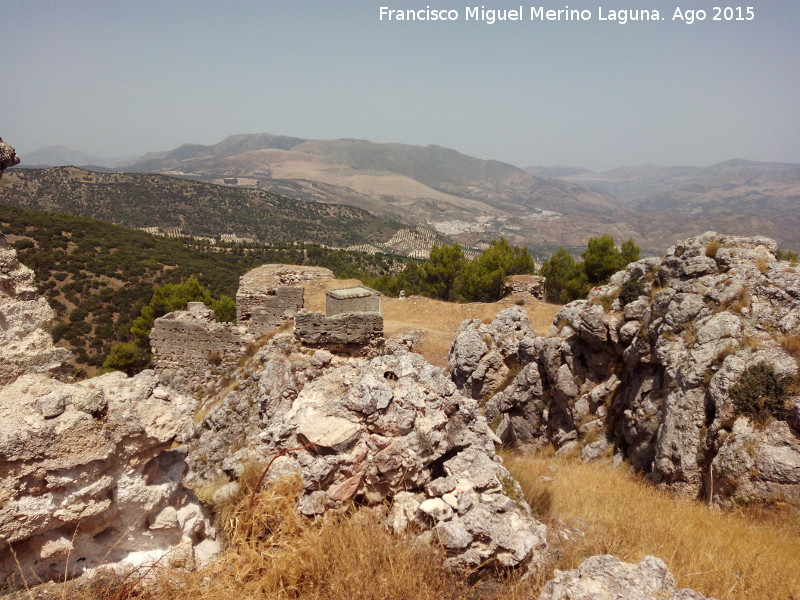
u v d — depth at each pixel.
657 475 13.05
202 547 6.57
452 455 7.97
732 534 9.55
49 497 5.12
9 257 5.70
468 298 42.50
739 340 12.91
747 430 11.48
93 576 5.47
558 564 7.13
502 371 20.88
